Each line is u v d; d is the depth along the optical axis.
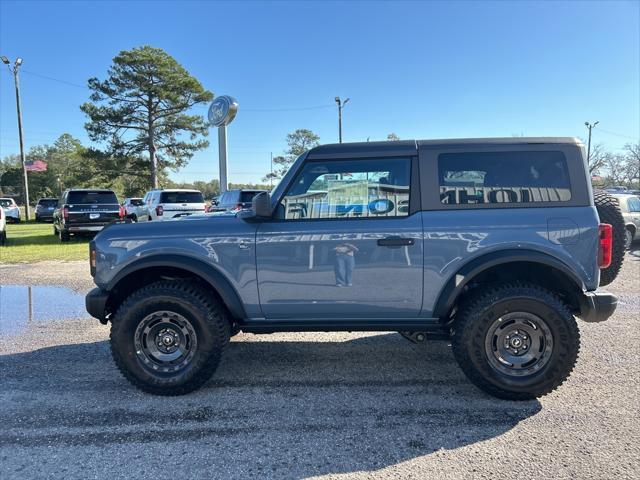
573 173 3.51
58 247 13.94
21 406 3.53
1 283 8.41
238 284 3.66
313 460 2.78
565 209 3.48
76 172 46.47
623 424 3.15
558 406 3.43
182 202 17.25
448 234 3.49
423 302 3.58
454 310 3.78
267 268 3.63
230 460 2.79
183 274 3.95
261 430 3.14
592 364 4.23
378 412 3.38
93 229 15.54
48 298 7.25
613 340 4.87
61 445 2.97
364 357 4.55
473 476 2.60
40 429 3.17
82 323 5.84
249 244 3.62
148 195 19.19
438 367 4.27
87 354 4.68
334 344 4.96
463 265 3.51
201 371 3.64
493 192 3.54
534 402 3.50
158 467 2.72
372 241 3.54
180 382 3.62
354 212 3.62
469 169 3.57
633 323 5.48
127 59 40.47
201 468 2.71
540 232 3.45
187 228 3.71
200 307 3.61
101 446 2.95
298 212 3.66
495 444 2.93
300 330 3.77
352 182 3.63
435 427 3.15
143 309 3.62
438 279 3.53
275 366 4.33
